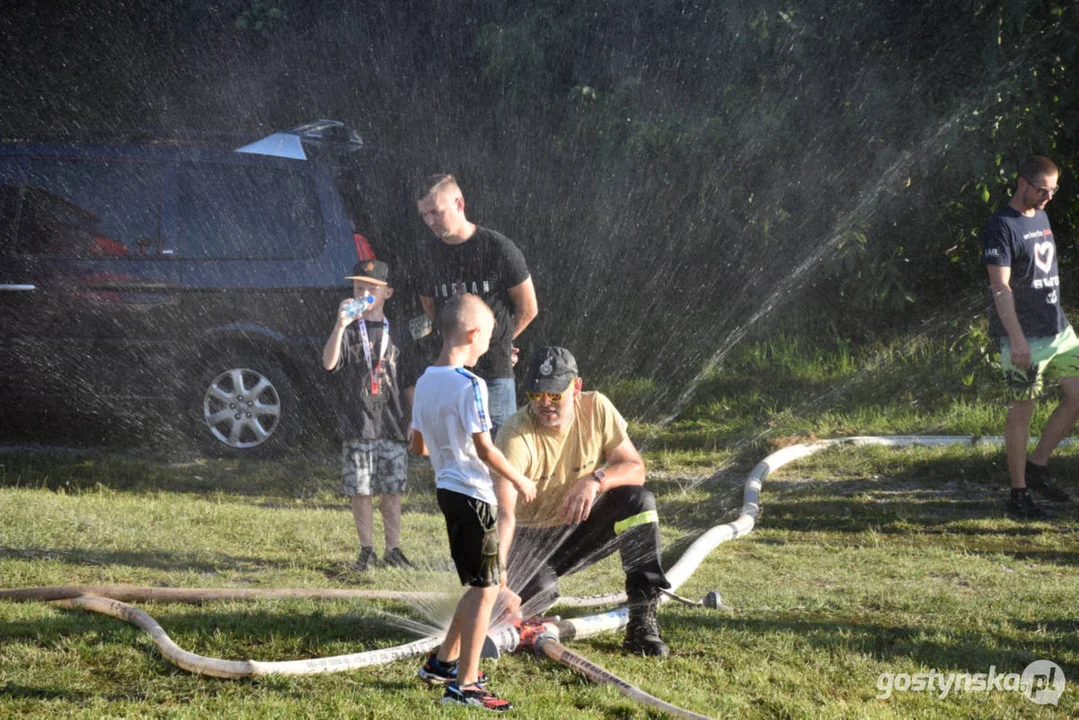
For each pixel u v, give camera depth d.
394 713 8.82
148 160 20.75
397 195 20.56
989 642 11.02
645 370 28.33
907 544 15.55
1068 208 27.02
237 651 10.26
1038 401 23.66
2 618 10.73
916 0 26.77
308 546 14.70
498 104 30.88
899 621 11.83
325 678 9.59
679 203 28.81
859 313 28.95
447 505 9.20
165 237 20.50
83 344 20.48
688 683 9.73
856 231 26.44
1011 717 9.16
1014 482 17.20
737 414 25.48
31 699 8.89
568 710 8.95
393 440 13.73
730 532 15.44
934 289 28.59
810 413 25.06
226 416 20.61
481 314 9.55
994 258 16.91
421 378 9.52
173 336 20.44
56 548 13.91
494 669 10.05
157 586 12.30
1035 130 25.02
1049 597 12.75
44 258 20.47
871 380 26.17
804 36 27.23
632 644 10.66
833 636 11.09
